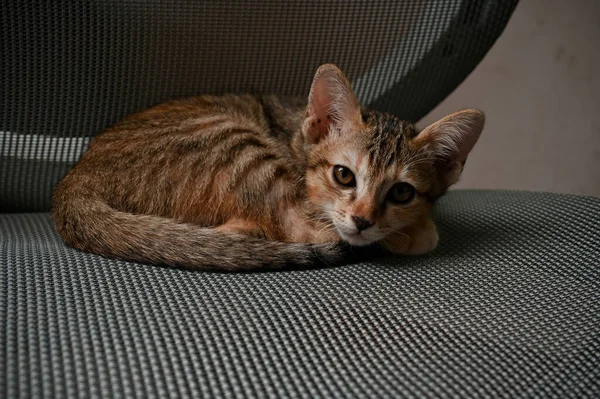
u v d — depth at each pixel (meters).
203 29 0.58
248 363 0.38
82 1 0.55
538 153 0.83
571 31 0.77
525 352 0.40
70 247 0.49
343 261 0.49
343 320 0.42
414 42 0.61
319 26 0.60
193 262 0.46
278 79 0.62
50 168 0.60
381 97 0.63
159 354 0.38
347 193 0.53
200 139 0.55
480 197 0.60
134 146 0.54
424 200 0.54
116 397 0.36
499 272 0.47
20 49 0.55
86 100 0.58
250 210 0.53
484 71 0.83
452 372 0.38
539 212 0.54
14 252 0.47
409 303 0.44
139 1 0.56
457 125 0.53
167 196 0.53
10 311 0.40
